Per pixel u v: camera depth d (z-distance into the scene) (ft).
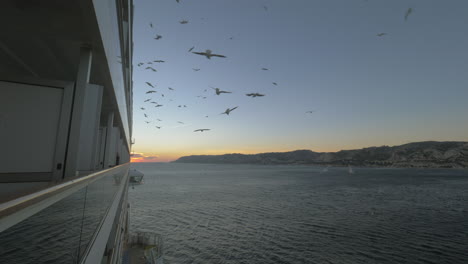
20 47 15.14
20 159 9.98
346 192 278.05
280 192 279.28
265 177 556.51
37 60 17.47
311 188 322.34
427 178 498.28
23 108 10.33
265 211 169.78
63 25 11.19
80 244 8.37
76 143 11.60
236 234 115.03
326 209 177.47
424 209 173.27
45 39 13.89
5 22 11.22
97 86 14.40
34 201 4.33
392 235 112.88
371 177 547.49
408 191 281.54
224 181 438.40
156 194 256.52
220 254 89.56
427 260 83.51
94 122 13.99
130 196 239.91
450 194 251.19
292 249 95.25
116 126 41.70
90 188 9.73
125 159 73.31
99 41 12.50
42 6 9.78
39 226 5.31
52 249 5.91
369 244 100.73
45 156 10.59
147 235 76.33
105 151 28.86
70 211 7.06
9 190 9.50
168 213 159.84
